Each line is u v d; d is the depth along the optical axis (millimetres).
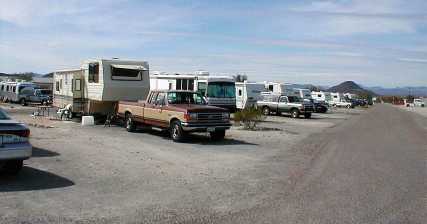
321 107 47000
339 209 7062
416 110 73125
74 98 22516
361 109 66750
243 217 6523
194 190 8227
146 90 21734
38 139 14859
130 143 14828
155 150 13445
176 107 15883
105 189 8141
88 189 8102
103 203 7156
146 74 21734
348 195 8047
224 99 28266
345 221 6418
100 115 21969
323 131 22859
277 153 13594
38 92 40156
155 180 9039
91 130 18609
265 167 10938
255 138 17969
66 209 6754
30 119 23188
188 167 10672
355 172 10477
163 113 16438
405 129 26297
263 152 13773
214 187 8516
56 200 7266
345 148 15305
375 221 6453
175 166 10758
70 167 10188
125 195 7730
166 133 18453
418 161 12641
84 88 22203
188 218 6418
